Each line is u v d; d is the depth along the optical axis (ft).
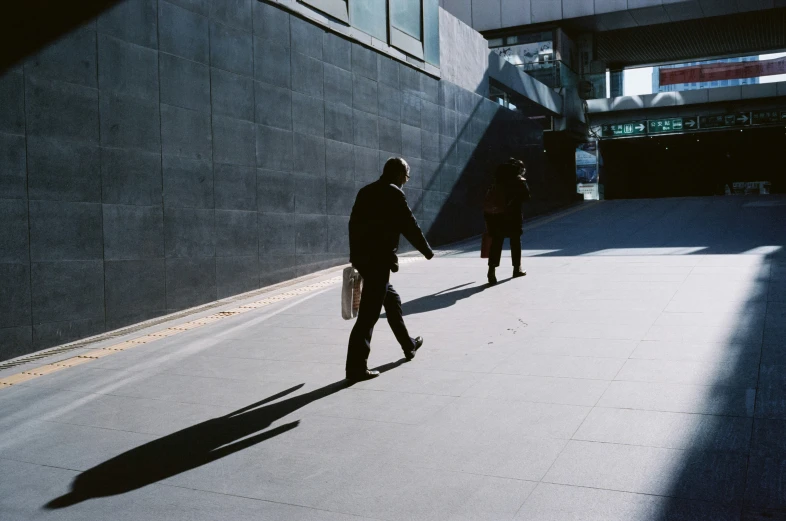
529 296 26.84
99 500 10.69
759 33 116.78
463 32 59.93
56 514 10.27
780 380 14.53
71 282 23.76
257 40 33.40
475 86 62.85
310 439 13.00
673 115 115.65
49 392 17.40
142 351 21.57
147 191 27.02
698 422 12.55
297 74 36.37
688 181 176.24
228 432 13.64
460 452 11.93
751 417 12.57
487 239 30.09
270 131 34.24
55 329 23.16
